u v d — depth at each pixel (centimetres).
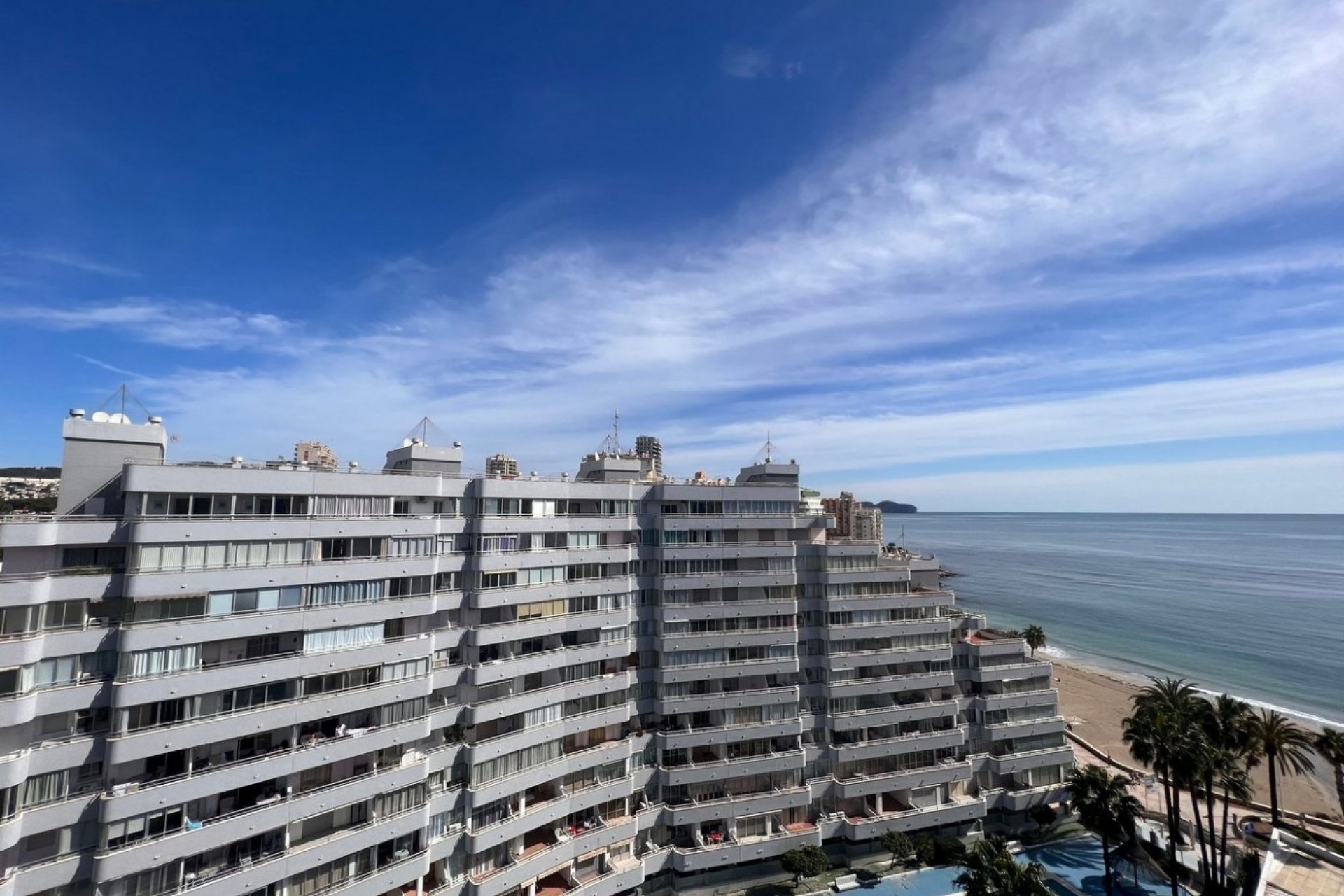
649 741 6384
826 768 6881
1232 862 6656
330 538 4716
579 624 6078
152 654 3947
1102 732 11525
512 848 5447
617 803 6184
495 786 5325
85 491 4178
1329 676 14262
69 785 3750
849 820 6788
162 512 4097
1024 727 7494
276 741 4469
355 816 4747
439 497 5428
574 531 6200
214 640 4150
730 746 6594
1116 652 16712
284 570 4466
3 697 3497
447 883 5072
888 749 6944
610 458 6962
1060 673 15238
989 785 7412
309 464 5153
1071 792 6725
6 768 3447
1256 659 15575
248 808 4228
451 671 5322
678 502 6794
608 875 5781
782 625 6819
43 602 3691
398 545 5084
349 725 4800
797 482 7519
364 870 4659
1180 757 5947
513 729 5588
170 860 3884
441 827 5119
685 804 6328
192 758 4084
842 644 6994
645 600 6612
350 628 4756
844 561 7138
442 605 5331
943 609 7531
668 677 6431
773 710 6681
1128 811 6334
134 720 3859
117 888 3788
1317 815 8619
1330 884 4838
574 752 5969
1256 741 6756
